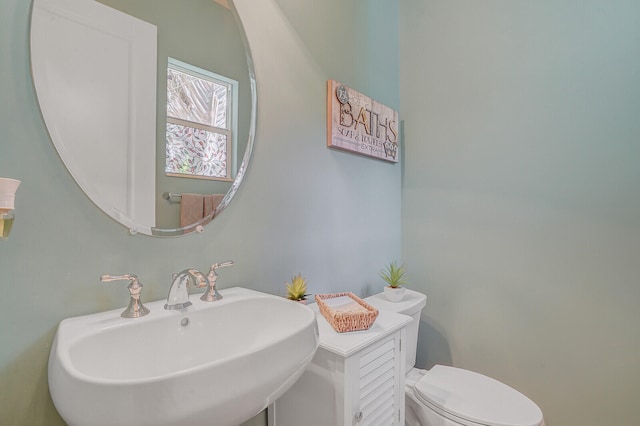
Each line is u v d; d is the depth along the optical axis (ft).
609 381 4.29
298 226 4.07
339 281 4.68
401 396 3.52
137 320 2.30
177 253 2.92
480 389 4.17
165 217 2.86
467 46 5.57
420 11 6.14
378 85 5.64
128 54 2.69
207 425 1.61
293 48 4.05
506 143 5.16
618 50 4.29
